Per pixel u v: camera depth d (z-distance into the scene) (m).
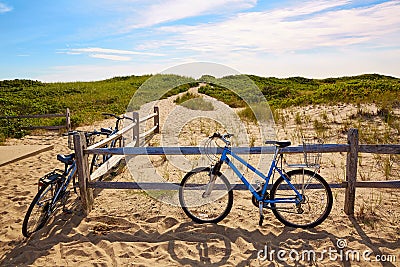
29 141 9.97
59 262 3.48
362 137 8.16
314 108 12.55
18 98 22.44
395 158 6.70
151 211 4.65
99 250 3.70
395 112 10.05
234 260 3.50
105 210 4.69
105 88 30.97
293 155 7.35
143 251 3.67
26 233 3.95
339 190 5.18
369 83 15.83
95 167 6.28
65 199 4.64
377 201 4.75
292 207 4.29
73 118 12.80
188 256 3.58
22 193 5.39
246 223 4.25
